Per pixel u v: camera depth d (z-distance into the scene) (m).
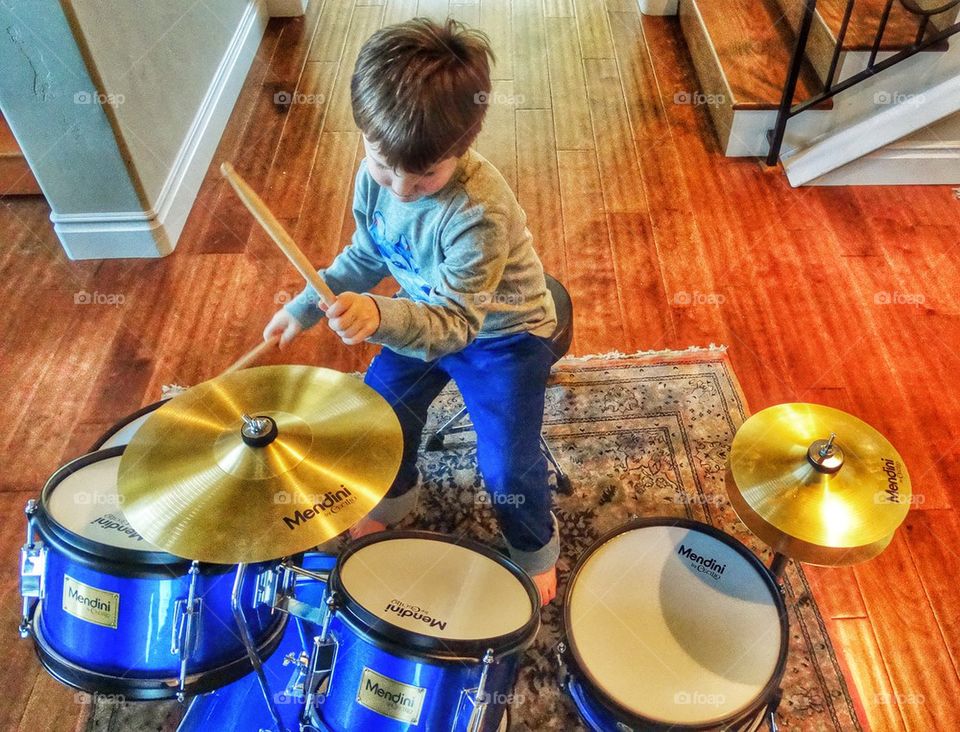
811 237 2.26
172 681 1.11
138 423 1.31
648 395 1.88
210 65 2.53
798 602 1.53
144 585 1.05
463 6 3.14
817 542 1.11
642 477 1.73
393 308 1.16
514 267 1.35
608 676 1.09
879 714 1.42
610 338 2.02
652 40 2.98
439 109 1.06
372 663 1.01
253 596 1.10
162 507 1.05
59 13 1.74
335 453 1.10
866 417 1.85
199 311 2.10
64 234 2.18
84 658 1.12
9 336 2.05
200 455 1.09
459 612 1.07
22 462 1.79
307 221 2.33
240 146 2.57
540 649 1.47
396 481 1.51
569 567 1.59
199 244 2.27
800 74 2.49
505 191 1.26
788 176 2.42
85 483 1.17
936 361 1.96
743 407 1.85
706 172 2.46
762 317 2.06
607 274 2.17
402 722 1.02
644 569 1.21
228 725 1.25
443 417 1.84
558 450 1.77
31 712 1.42
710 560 1.22
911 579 1.58
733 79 2.48
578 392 1.88
